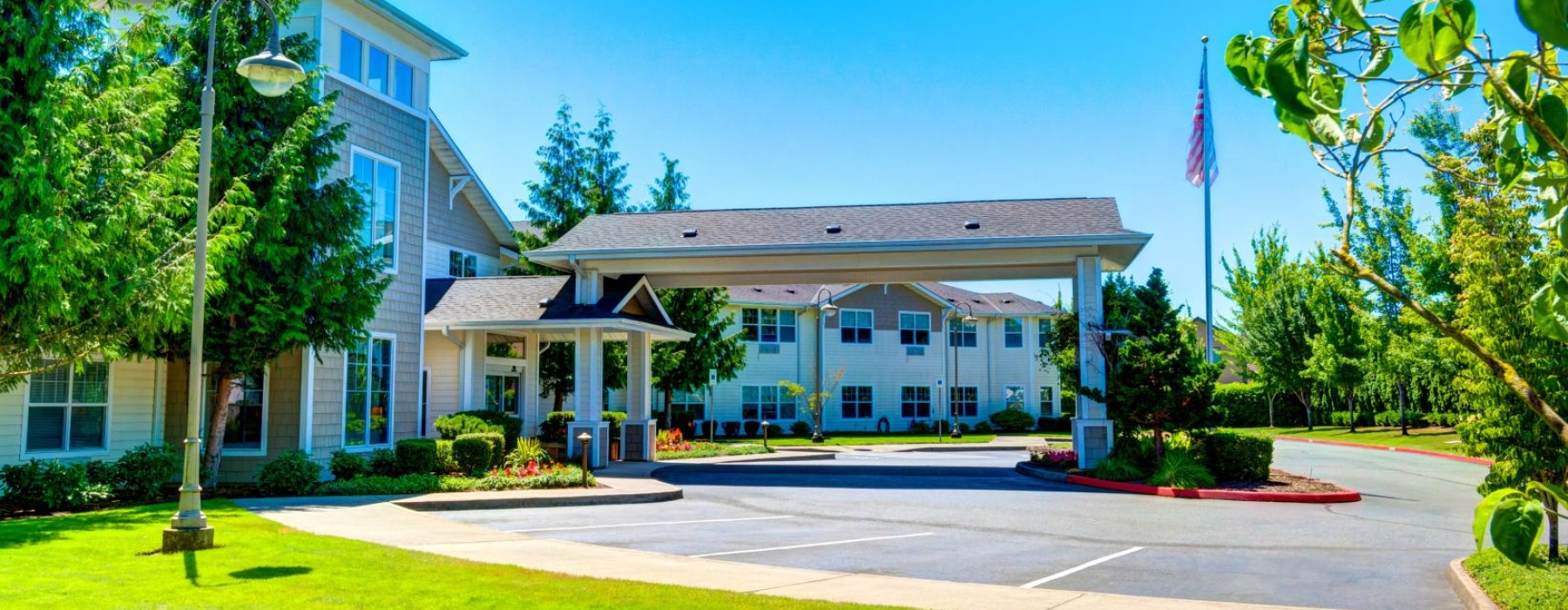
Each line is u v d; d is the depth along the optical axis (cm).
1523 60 291
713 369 3091
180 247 1348
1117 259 2127
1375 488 1820
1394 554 1075
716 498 1619
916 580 902
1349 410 3916
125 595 731
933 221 2172
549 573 865
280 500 1447
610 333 2439
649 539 1148
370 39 1864
